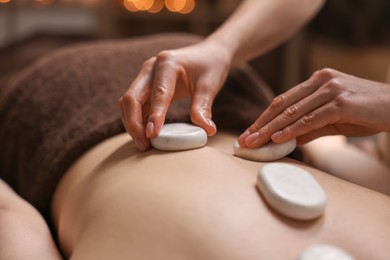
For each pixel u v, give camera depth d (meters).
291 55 2.22
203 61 0.60
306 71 2.30
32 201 0.64
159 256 0.35
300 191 0.38
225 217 0.36
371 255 0.36
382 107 0.48
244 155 0.50
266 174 0.40
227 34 0.69
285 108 0.51
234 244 0.35
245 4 0.78
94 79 0.72
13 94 0.76
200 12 2.47
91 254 0.38
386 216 0.41
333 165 0.82
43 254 0.45
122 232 0.38
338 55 2.23
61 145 0.64
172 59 0.56
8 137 0.74
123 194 0.42
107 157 0.55
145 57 0.76
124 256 0.36
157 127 0.48
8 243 0.46
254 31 0.72
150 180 0.42
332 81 0.50
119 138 0.61
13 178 0.75
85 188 0.50
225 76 0.65
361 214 0.40
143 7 2.54
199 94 0.58
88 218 0.44
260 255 0.34
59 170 0.62
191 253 0.35
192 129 0.51
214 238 0.35
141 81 0.54
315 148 0.89
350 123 0.50
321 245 0.33
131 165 0.47
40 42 1.53
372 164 0.79
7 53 1.41
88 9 2.45
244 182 0.42
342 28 2.22
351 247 0.37
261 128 0.50
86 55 0.77
